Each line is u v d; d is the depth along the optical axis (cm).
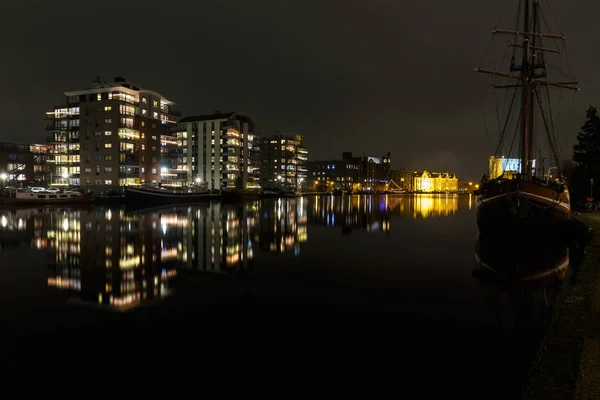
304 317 1265
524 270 1986
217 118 12181
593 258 1855
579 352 831
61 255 2328
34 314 1274
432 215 6044
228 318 1250
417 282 1733
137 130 10269
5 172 10338
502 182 3244
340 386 838
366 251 2589
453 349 1023
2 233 3347
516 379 866
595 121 5953
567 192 3384
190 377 872
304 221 4809
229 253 2461
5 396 789
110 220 4606
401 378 873
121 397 789
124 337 1089
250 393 811
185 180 12381
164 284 1670
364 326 1186
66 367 913
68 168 10338
